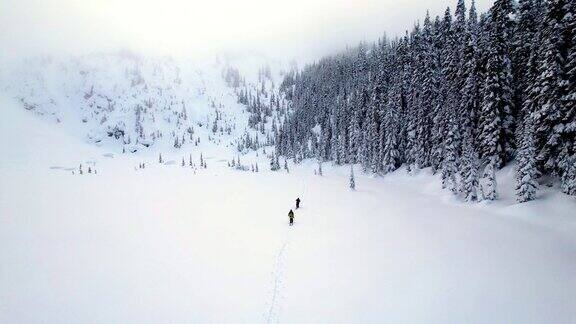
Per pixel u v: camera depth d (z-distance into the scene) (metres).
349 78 162.50
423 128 62.78
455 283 18.22
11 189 64.31
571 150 30.97
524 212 32.50
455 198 44.09
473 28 60.25
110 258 23.67
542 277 18.72
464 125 49.47
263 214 37.28
